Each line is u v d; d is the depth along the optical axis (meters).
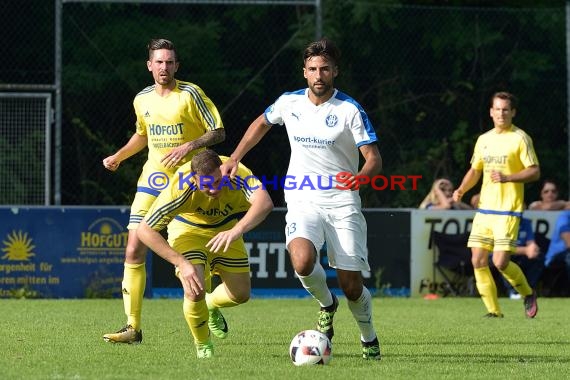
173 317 27.19
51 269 33.97
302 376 15.77
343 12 46.62
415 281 36.16
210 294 20.20
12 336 21.86
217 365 17.11
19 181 38.56
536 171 28.06
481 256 28.72
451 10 48.03
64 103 43.12
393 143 45.97
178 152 20.11
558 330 24.52
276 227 35.28
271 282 35.22
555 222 36.44
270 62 42.44
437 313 29.67
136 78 44.09
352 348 20.27
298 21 46.66
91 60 44.81
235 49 47.72
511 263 28.27
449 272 36.28
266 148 42.84
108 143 43.06
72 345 20.14
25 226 33.91
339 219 17.64
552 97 47.16
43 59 47.12
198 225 18.42
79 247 34.09
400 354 19.44
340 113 17.75
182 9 48.75
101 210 34.22
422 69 47.41
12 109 38.50
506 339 22.31
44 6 47.06
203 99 21.00
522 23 48.03
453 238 36.06
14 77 46.81
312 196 17.73
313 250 17.28
